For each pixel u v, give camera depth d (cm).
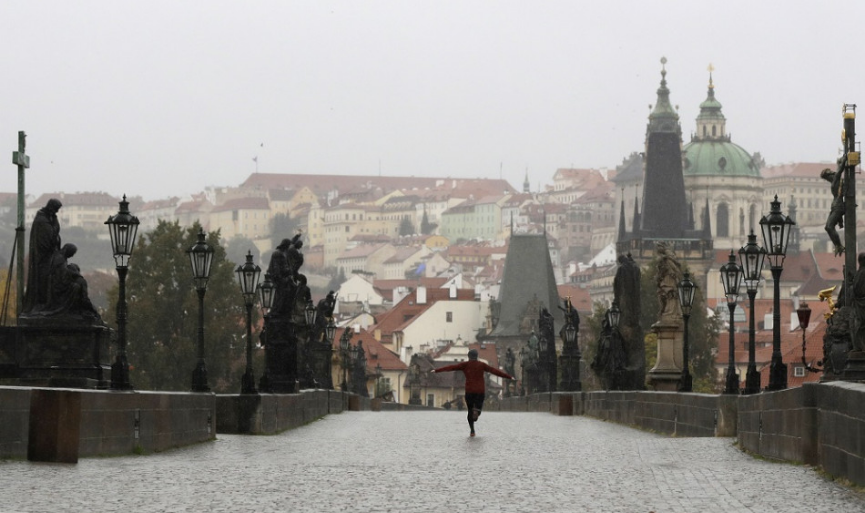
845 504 2877
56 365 6075
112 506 2875
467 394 5919
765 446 4262
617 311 9450
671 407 6475
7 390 3819
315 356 11350
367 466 3931
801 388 3741
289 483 3397
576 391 11256
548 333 13538
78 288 6106
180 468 3800
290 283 7531
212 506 2909
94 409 4131
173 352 17888
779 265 5119
